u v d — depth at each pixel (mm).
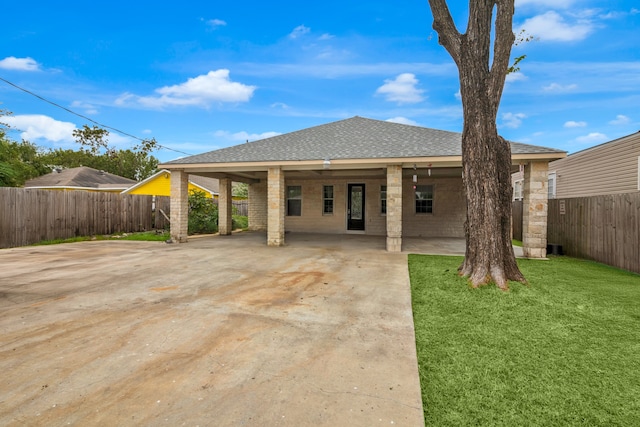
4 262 7703
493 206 5434
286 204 15445
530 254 8656
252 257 8547
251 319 4094
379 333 3695
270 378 2730
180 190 11398
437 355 3168
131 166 40375
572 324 3900
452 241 12141
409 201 14078
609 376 2777
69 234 11812
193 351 3205
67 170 26391
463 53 5723
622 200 7027
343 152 10383
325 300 4902
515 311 4320
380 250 9805
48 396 2430
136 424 2141
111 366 2889
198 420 2189
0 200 9688
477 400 2457
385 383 2678
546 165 8625
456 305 4578
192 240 12289
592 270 6855
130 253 9109
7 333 3578
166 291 5332
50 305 4551
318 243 11484
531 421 2221
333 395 2502
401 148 10164
